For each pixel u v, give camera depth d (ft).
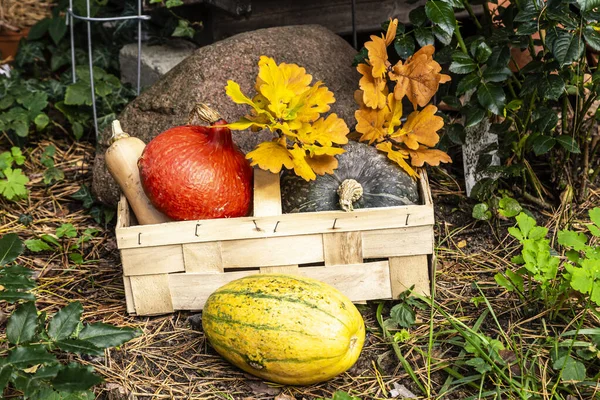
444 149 6.15
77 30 7.66
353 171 5.54
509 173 5.99
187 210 5.39
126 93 7.02
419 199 5.58
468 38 6.08
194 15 7.23
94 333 5.01
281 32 6.41
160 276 5.42
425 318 5.48
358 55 6.09
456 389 5.13
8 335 4.98
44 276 5.88
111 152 5.52
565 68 5.87
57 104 6.90
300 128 5.40
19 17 8.38
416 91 5.61
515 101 5.92
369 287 5.45
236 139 6.05
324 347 4.90
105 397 5.13
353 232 5.35
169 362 5.28
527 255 5.24
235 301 5.02
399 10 6.92
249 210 5.56
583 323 5.36
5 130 6.82
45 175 6.57
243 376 5.19
